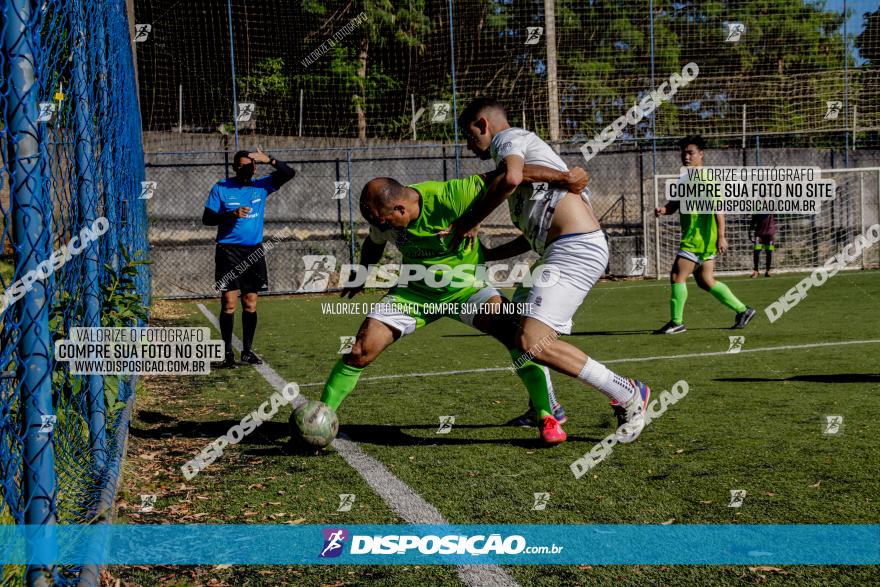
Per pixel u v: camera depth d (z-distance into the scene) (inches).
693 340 323.6
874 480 132.4
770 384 222.8
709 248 347.3
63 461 124.3
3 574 84.8
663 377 239.1
